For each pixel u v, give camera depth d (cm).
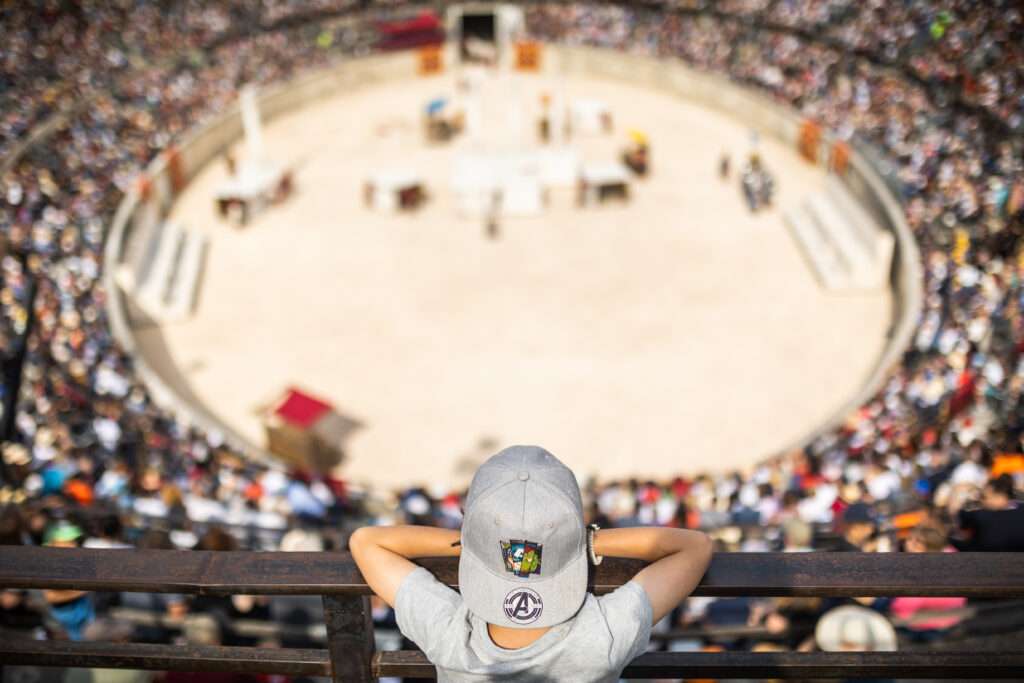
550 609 272
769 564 309
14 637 345
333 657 333
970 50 4600
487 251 4038
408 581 297
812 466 2381
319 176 4759
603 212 4322
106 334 3162
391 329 3538
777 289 3719
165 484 2047
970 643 646
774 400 3119
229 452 2719
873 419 2611
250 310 3659
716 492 2138
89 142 4459
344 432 3033
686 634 877
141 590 316
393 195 4328
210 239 4156
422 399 3170
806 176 4638
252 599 868
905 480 1878
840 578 303
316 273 3900
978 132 4038
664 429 3009
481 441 2989
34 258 3300
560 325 3534
